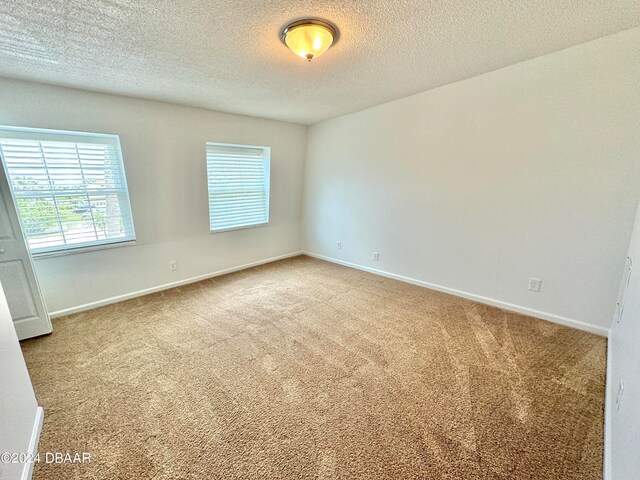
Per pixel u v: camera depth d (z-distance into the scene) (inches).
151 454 53.6
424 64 90.2
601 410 63.3
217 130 141.1
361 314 109.7
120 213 118.7
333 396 68.3
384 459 52.7
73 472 50.2
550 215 96.8
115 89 103.3
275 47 75.1
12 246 86.2
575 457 53.0
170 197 130.5
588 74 83.7
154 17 60.6
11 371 51.2
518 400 66.6
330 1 56.9
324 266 171.2
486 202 110.7
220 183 151.6
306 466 51.4
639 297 51.8
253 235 168.9
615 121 82.0
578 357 81.8
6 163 92.5
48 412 62.9
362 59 84.7
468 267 120.3
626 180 82.7
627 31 76.1
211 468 50.9
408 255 140.7
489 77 101.9
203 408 64.6
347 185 161.8
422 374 75.9
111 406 64.9
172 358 82.6
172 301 121.6
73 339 92.1
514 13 63.9
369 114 143.2
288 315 109.1
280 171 173.5
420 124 124.6
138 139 116.9
